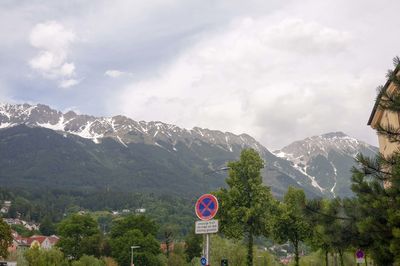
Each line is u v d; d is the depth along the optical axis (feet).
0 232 198.90
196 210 45.70
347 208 49.03
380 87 44.45
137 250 307.17
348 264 173.06
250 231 147.23
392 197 45.70
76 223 332.80
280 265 238.89
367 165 46.37
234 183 148.56
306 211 50.65
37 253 271.28
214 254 204.64
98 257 329.93
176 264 338.54
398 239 43.65
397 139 45.32
